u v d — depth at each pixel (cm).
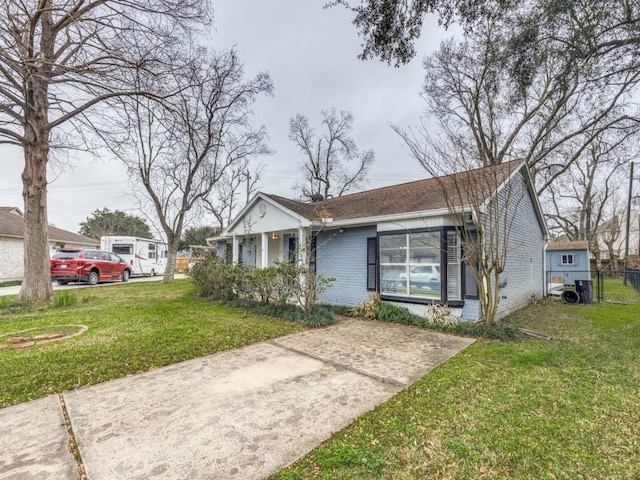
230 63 1462
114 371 425
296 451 251
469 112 1622
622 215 2909
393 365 451
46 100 903
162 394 356
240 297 1006
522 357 473
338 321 765
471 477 222
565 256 1727
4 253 1809
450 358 482
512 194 888
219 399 343
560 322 760
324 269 1032
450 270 733
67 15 677
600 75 665
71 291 1317
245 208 1119
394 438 268
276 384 383
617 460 242
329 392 360
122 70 732
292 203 1139
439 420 297
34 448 256
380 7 500
